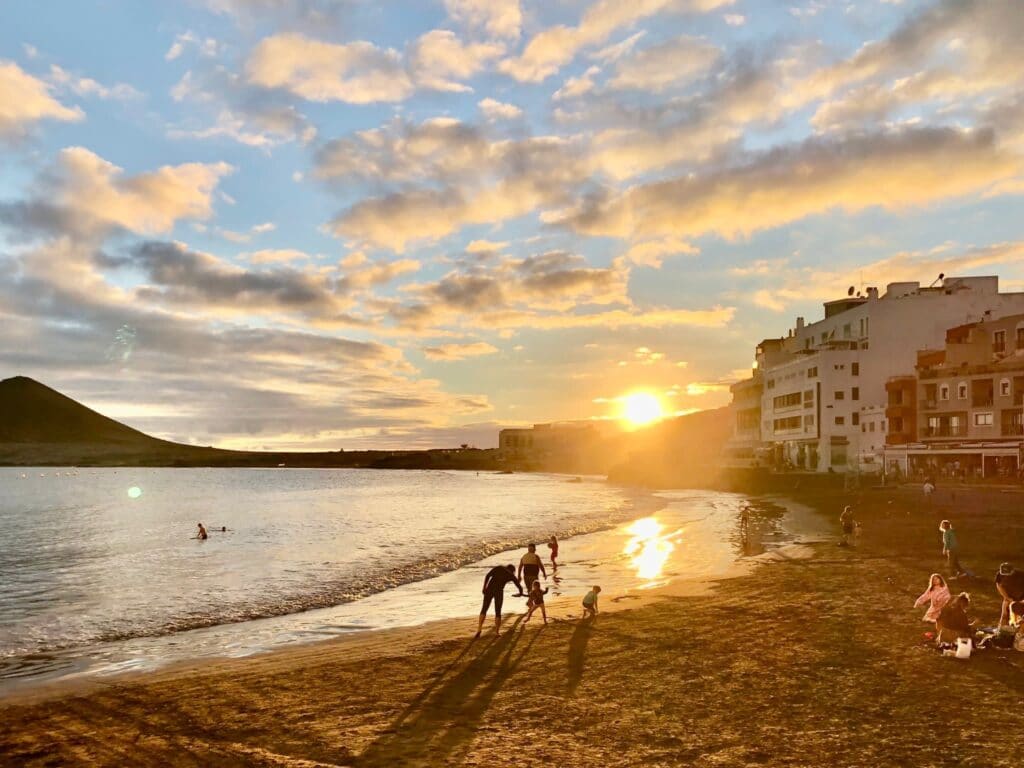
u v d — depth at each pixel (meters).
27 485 165.50
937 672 12.25
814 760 8.73
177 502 96.50
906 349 80.12
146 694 12.66
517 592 24.17
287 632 19.06
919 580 21.31
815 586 21.02
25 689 13.57
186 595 25.91
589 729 10.05
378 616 20.95
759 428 105.94
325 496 111.25
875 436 77.31
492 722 10.45
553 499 94.25
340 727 10.46
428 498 102.50
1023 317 62.25
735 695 11.35
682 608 18.67
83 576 31.45
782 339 109.56
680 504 72.00
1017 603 13.90
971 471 61.44
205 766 9.16
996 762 8.55
